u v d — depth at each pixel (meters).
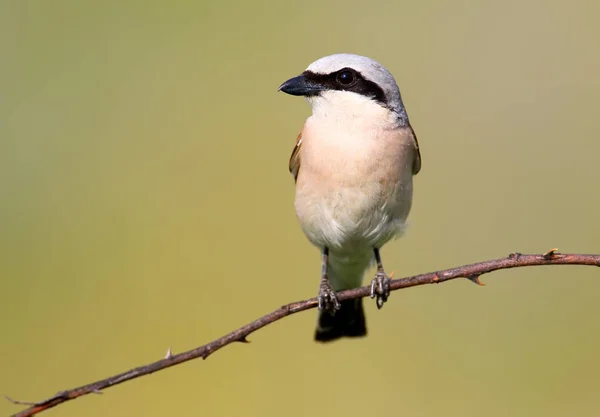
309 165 7.86
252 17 14.40
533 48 14.08
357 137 7.68
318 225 8.01
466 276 5.98
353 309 9.07
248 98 13.35
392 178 7.72
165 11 14.40
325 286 8.07
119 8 14.42
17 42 13.78
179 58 13.75
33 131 12.81
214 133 12.92
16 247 11.62
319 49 13.92
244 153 12.66
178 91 13.38
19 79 13.40
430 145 12.95
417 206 12.37
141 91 13.36
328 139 7.74
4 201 12.09
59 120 12.95
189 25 14.22
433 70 13.88
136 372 5.50
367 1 14.71
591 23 14.38
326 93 7.81
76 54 13.72
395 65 13.91
